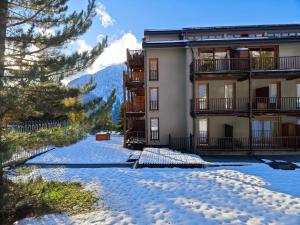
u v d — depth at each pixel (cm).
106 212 684
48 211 649
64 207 719
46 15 678
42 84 662
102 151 1794
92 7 689
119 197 798
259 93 1795
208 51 1836
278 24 2047
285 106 1766
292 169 1184
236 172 1064
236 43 1747
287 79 1791
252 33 2044
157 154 1484
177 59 1881
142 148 1895
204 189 837
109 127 3422
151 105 1897
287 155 1594
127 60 2066
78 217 656
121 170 1161
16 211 593
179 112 1873
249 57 1639
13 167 648
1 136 603
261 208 675
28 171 678
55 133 628
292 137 1641
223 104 1817
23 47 637
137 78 2081
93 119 662
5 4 602
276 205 693
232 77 1758
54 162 1406
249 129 1681
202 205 705
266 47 1809
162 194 804
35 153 1622
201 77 1748
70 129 641
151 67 1897
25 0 640
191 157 1393
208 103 1816
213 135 1828
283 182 929
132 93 2202
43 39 645
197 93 1847
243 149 1647
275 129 1797
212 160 1430
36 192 655
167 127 1880
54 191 829
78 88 693
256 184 896
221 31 2047
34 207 620
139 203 739
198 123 1838
